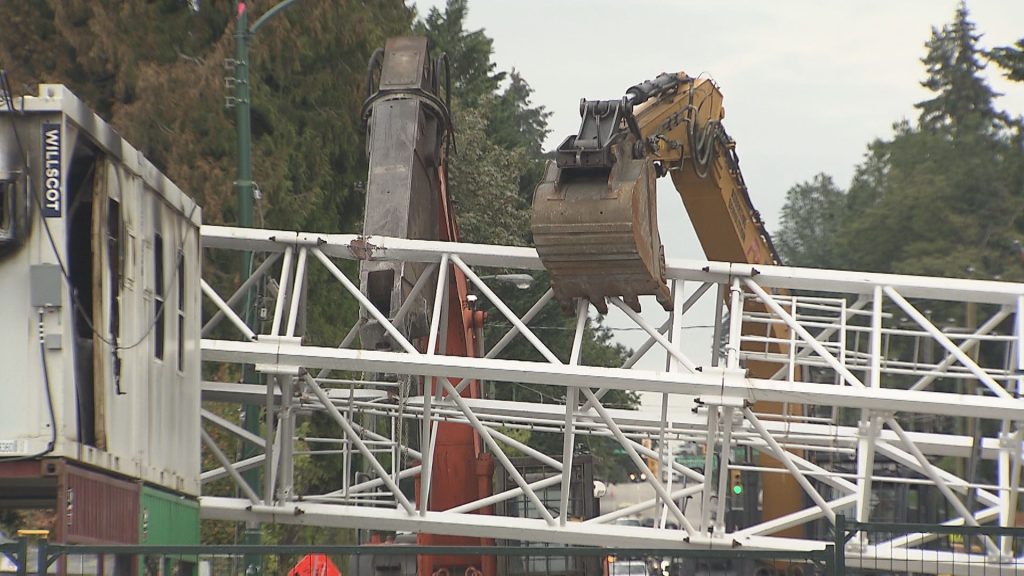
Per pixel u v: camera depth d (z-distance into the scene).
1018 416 78.62
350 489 92.56
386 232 85.50
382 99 88.88
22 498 56.28
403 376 90.25
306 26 153.88
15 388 48.50
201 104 146.12
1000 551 80.00
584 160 78.88
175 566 59.69
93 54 149.12
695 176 104.06
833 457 114.12
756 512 119.38
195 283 64.88
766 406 110.25
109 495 51.97
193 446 64.06
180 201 61.97
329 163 157.62
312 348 82.56
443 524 86.62
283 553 44.94
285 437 87.38
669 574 57.84
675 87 98.62
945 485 82.81
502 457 84.50
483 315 95.50
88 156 52.41
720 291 85.75
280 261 148.12
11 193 49.09
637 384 80.56
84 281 53.16
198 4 155.50
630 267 79.75
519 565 95.00
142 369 56.06
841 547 48.94
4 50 150.88
